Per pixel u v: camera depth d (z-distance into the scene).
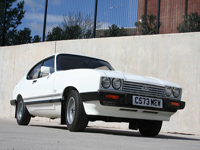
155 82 4.51
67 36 9.79
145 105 4.28
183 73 7.30
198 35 7.22
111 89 4.09
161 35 7.69
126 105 4.15
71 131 4.38
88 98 4.06
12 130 4.21
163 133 6.91
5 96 10.80
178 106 4.67
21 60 10.56
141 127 5.17
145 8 8.63
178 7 8.56
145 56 7.87
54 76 5.02
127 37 8.21
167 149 2.83
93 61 5.60
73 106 4.38
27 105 5.85
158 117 4.55
